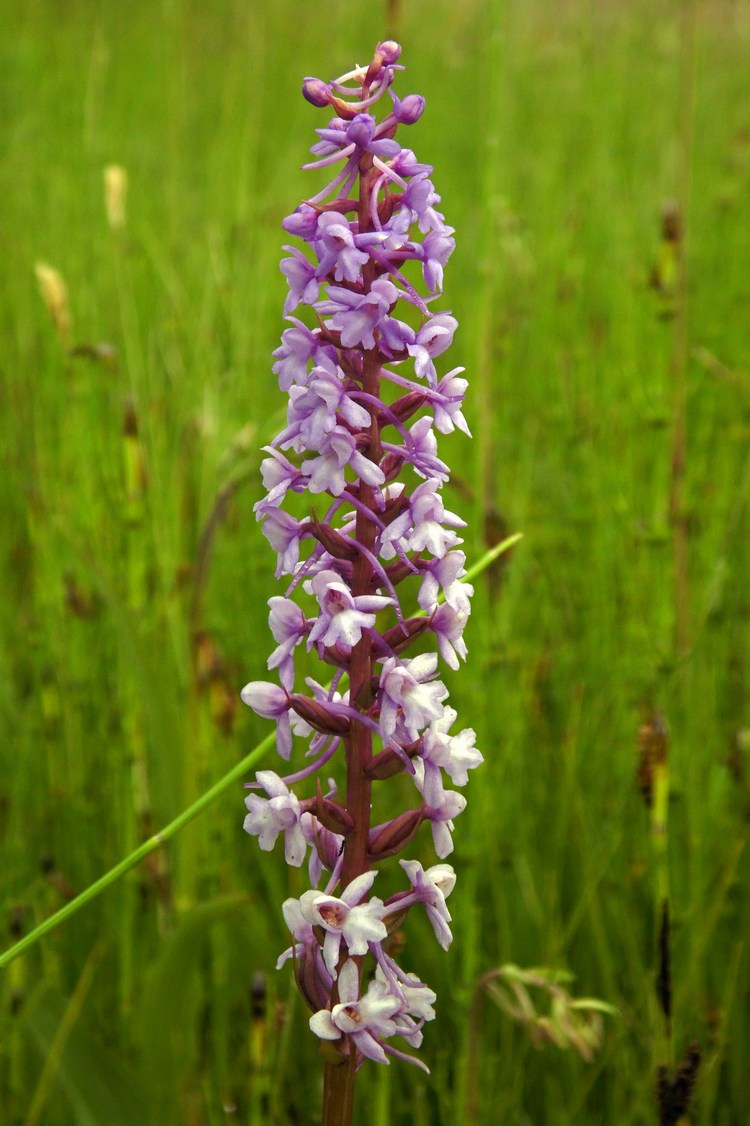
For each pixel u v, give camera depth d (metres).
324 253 0.26
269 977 0.39
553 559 0.59
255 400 0.57
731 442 0.62
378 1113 0.37
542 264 0.81
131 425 0.45
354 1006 0.26
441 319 0.26
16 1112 0.40
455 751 0.27
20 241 0.84
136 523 0.46
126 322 0.53
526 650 0.53
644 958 0.43
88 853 0.47
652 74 1.08
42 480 0.57
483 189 0.40
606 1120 0.41
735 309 0.75
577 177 0.95
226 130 0.92
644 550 0.51
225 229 0.76
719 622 0.51
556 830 0.46
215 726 0.43
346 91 0.27
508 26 1.24
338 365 0.27
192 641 0.42
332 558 0.27
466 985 0.39
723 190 0.90
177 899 0.41
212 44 1.22
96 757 0.50
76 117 0.98
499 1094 0.39
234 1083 0.41
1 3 1.29
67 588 0.49
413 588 0.52
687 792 0.43
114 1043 0.43
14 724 0.53
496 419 0.64
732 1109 0.41
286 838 0.27
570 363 0.68
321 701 0.27
